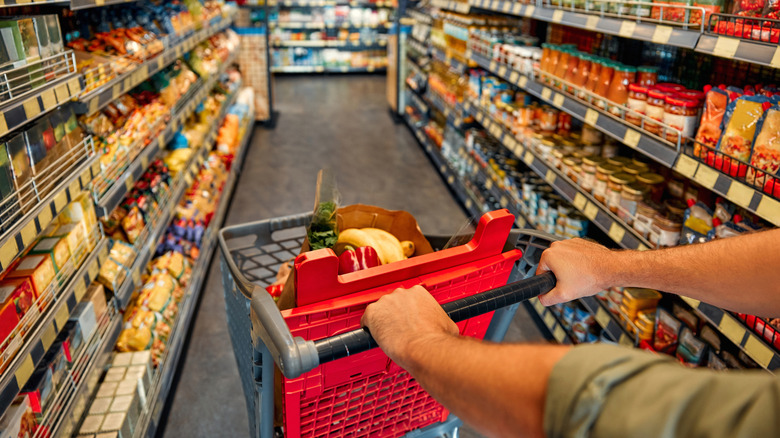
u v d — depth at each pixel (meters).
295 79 10.15
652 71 2.28
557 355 0.48
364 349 0.87
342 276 1.06
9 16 1.61
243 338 1.30
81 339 1.80
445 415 1.49
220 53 5.11
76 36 2.48
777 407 0.37
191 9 4.15
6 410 1.37
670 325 2.09
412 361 0.66
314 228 1.34
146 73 2.63
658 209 2.14
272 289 1.48
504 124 3.66
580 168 2.66
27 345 1.41
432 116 6.11
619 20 2.16
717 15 1.72
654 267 1.02
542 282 1.08
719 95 1.75
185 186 3.32
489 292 1.04
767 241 0.90
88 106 1.91
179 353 2.56
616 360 0.45
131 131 2.51
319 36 10.75
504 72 3.56
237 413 2.39
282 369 0.87
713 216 1.88
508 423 0.49
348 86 9.54
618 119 2.27
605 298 2.45
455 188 4.64
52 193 1.61
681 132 1.88
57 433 1.60
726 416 0.38
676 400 0.40
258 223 1.54
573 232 2.85
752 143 1.62
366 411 1.30
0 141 1.42
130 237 2.38
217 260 3.63
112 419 1.82
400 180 5.14
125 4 3.32
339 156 5.80
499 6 3.49
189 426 2.32
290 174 5.26
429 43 6.02
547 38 4.07
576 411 0.42
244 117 5.83
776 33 1.50
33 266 1.52
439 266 1.16
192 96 3.83
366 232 1.40
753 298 0.92
